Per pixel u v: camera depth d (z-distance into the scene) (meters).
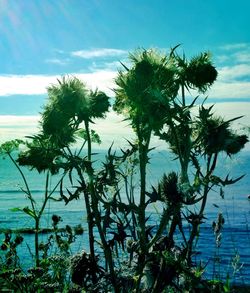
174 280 3.62
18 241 5.26
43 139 4.04
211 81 4.56
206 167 4.34
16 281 4.38
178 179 3.34
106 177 3.50
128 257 3.73
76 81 4.04
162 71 3.87
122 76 3.75
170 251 3.45
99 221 3.48
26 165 4.85
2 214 52.34
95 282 3.70
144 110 3.58
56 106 3.93
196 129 4.12
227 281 3.39
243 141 4.41
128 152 3.57
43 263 4.54
